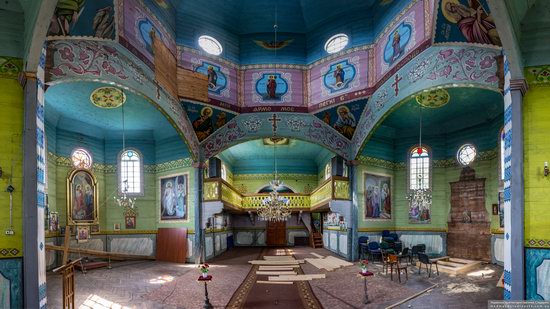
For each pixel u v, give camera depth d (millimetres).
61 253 14883
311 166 25797
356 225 16234
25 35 7309
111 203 17531
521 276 7160
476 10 7512
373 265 14953
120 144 18016
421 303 9195
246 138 16594
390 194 18000
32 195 7031
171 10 14102
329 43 15992
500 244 14438
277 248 23328
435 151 17547
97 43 10148
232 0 15156
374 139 17641
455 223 16578
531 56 7590
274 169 25391
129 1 11312
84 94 13750
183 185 17031
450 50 10328
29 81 7168
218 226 20625
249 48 16516
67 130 16109
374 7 14359
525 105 7496
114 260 17047
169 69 13758
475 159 15969
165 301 9680
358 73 14875
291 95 16438
